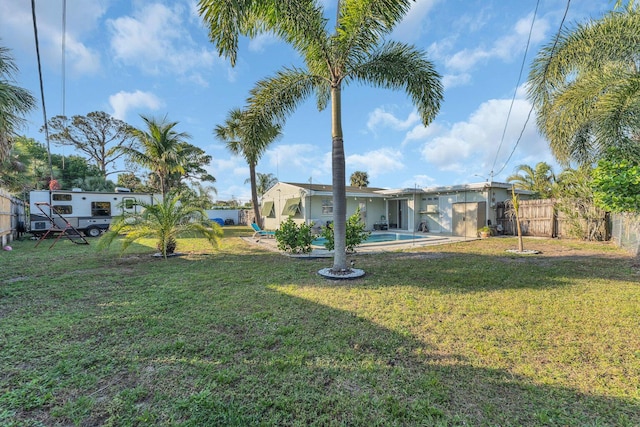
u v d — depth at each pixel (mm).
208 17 4457
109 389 2258
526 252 8914
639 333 3201
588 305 4082
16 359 2674
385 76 6406
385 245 11039
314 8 5527
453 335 3195
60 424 1898
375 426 1891
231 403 2094
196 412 1997
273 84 6539
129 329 3369
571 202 12320
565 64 7164
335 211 6176
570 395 2178
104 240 7789
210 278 5895
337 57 6000
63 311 3963
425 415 1978
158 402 2105
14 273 6391
